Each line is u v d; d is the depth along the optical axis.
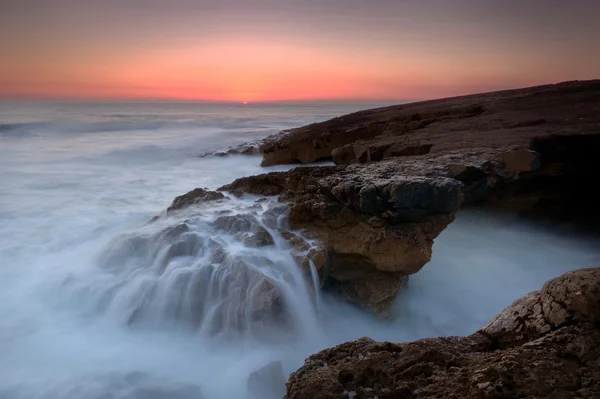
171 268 6.27
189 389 4.62
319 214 6.75
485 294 7.03
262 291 5.59
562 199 8.70
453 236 8.25
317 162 15.62
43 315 6.07
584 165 8.84
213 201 8.15
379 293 6.40
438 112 14.47
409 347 3.09
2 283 6.83
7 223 9.73
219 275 6.01
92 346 5.46
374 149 10.36
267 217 7.04
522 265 7.82
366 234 6.34
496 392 2.32
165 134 31.14
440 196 6.27
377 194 6.42
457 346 3.08
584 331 2.60
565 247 8.57
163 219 8.02
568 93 15.15
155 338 5.66
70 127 33.47
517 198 8.34
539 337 2.85
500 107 13.88
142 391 4.57
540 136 9.06
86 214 10.49
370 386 2.86
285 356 5.29
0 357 5.16
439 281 7.28
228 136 29.97
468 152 8.41
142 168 17.45
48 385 4.65
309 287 6.10
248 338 5.46
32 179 14.98
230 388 4.73
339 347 3.44
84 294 6.37
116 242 7.22
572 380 2.33
